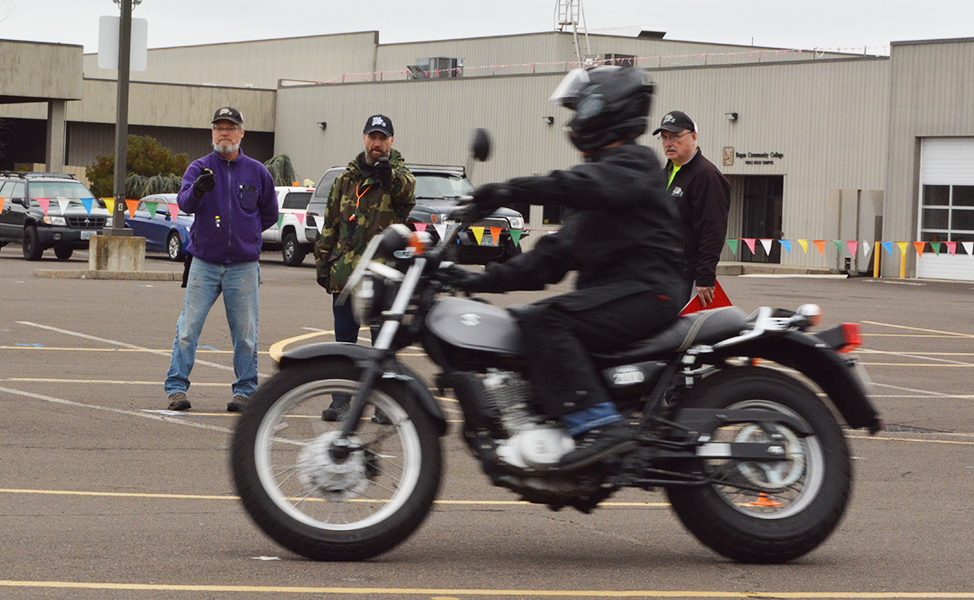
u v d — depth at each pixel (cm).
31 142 5925
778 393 573
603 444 539
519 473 545
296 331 1599
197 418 949
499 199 538
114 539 596
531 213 4209
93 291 2086
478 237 2559
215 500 686
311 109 5712
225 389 1106
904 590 543
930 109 3497
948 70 3462
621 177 545
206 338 1493
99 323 1602
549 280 581
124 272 2420
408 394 561
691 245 857
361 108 5441
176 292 2122
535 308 552
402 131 5228
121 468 765
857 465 844
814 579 557
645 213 560
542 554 592
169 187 4900
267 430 558
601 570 565
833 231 3638
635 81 563
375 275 561
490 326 552
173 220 3164
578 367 543
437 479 564
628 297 552
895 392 1231
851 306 2352
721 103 4134
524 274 574
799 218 3956
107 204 2942
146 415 957
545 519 665
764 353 578
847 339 577
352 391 561
